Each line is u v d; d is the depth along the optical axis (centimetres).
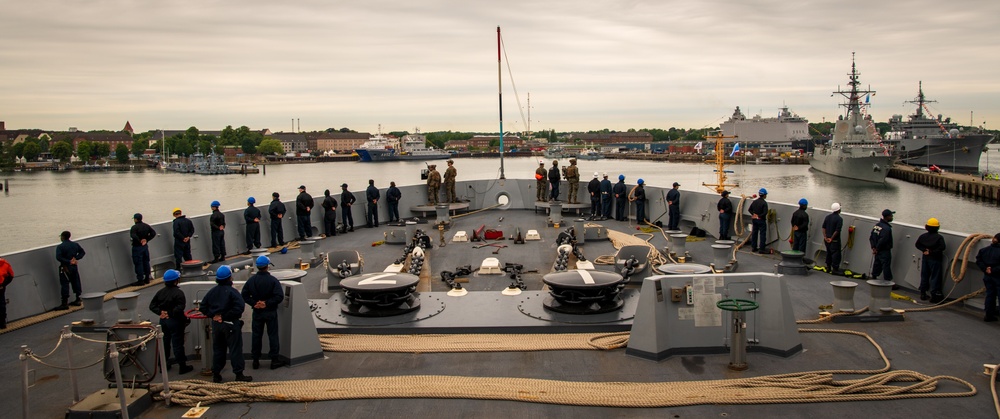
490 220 2130
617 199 2173
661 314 858
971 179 8212
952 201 7406
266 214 1817
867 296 1172
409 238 1634
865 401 739
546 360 859
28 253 1177
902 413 709
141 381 762
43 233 5756
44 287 1195
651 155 19725
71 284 1225
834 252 1360
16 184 11144
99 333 1034
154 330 746
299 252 1702
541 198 2331
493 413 715
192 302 886
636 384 771
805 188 8894
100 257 1338
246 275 1296
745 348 822
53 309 1202
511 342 906
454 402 743
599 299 982
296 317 859
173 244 1563
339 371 838
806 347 903
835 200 7600
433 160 18625
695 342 873
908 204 7200
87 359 924
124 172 14988
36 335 1052
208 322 838
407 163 18050
